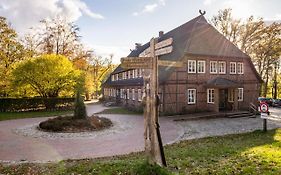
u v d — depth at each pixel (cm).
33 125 1844
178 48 2542
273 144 1029
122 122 1962
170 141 1273
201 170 668
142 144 1205
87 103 4581
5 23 3344
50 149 1124
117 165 724
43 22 4031
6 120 2173
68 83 3064
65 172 718
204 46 2503
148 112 633
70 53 4306
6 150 1109
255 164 710
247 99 2750
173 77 2303
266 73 4312
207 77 2492
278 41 3612
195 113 2370
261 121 2042
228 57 2628
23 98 2975
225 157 819
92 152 1069
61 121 1672
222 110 2572
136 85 2948
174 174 606
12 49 3491
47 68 2908
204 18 2712
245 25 3628
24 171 770
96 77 6450
